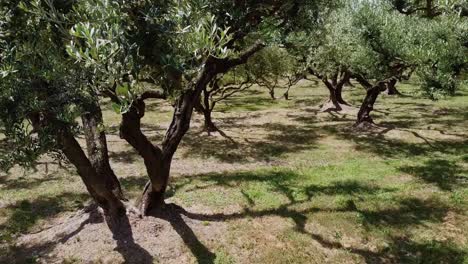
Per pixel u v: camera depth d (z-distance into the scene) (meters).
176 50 5.88
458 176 14.91
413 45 14.88
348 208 12.16
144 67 6.29
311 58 24.11
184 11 5.57
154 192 10.76
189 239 10.12
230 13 7.53
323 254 9.78
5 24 5.99
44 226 11.44
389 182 14.50
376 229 10.91
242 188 13.92
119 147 19.86
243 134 22.95
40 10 4.98
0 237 10.77
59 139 7.42
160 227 10.33
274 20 9.63
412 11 13.13
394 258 9.66
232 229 10.78
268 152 19.11
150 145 9.93
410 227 11.02
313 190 13.65
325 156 18.31
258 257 9.59
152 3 5.86
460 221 11.34
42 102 6.07
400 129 22.91
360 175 15.30
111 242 9.77
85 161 9.16
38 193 13.77
